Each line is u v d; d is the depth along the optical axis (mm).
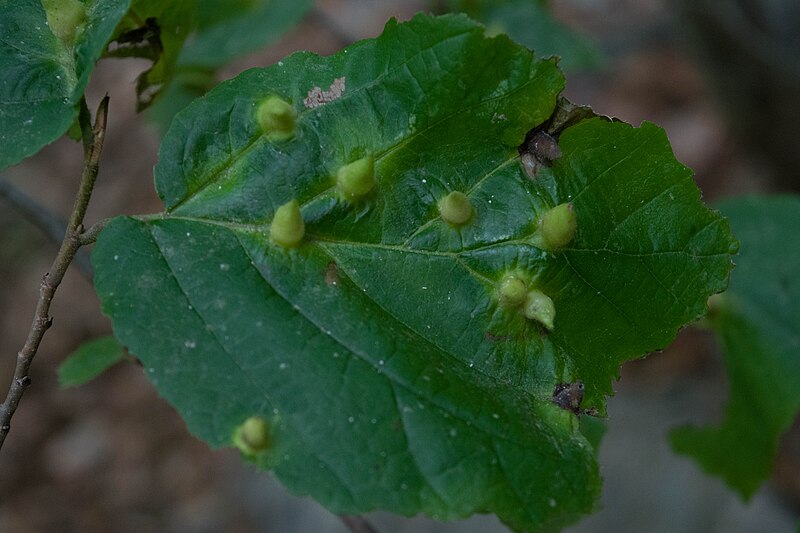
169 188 418
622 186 425
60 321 1179
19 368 419
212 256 413
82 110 420
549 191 424
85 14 426
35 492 1080
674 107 1139
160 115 561
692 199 425
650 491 819
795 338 526
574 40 586
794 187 826
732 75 746
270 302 410
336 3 1373
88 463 1099
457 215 421
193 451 1099
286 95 422
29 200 522
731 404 530
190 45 562
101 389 1157
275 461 393
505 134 424
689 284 426
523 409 412
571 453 408
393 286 419
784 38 691
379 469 394
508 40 417
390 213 422
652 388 929
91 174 417
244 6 571
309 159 421
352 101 422
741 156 1036
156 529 1045
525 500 398
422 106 421
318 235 420
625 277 426
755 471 527
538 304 418
